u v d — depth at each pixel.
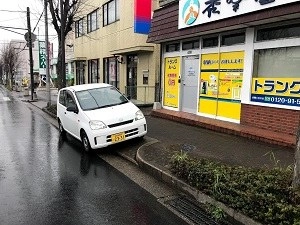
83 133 7.48
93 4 21.11
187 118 9.55
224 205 3.95
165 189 4.96
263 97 7.62
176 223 3.86
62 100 9.40
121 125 7.18
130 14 15.73
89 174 5.77
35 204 4.45
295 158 3.62
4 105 20.11
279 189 3.69
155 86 14.11
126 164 6.38
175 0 10.35
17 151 7.62
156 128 9.12
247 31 7.86
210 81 9.34
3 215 4.12
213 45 9.19
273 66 7.44
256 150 6.41
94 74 22.38
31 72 23.44
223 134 8.01
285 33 7.04
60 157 7.03
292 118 6.92
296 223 3.03
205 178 4.41
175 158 5.21
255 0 6.79
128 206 4.35
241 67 8.18
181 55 10.61
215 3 7.93
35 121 12.81
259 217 3.47
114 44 18.11
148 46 14.02
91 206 4.36
